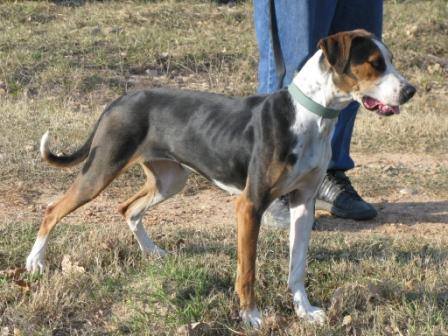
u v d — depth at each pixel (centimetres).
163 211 840
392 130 1139
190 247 716
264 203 586
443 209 862
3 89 1320
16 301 614
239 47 1550
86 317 601
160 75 1441
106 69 1427
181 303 609
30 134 1045
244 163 605
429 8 1780
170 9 1734
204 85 1415
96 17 1672
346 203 820
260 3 781
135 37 1557
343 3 795
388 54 579
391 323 589
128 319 593
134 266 676
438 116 1245
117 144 652
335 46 565
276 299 623
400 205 874
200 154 631
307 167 586
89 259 675
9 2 1730
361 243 731
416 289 635
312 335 577
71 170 924
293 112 580
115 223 784
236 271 646
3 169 916
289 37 754
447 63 1546
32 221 778
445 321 587
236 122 610
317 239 741
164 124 647
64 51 1471
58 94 1327
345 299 616
